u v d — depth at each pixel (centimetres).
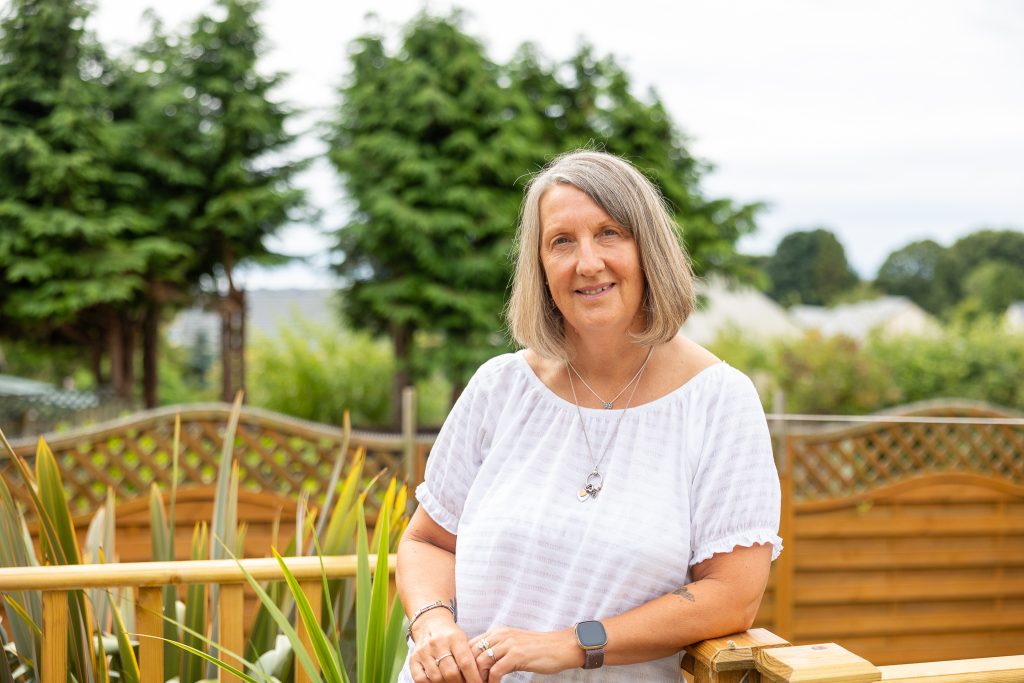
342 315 1519
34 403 1295
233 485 230
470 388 162
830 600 551
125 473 482
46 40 1345
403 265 1428
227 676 182
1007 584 569
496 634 132
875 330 1391
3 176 1328
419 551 160
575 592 134
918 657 561
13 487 454
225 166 1432
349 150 1441
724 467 133
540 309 149
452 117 1388
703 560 133
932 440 565
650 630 127
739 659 124
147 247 1329
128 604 222
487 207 1385
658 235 141
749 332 1650
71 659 187
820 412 1116
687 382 142
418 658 136
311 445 503
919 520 558
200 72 1457
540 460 145
